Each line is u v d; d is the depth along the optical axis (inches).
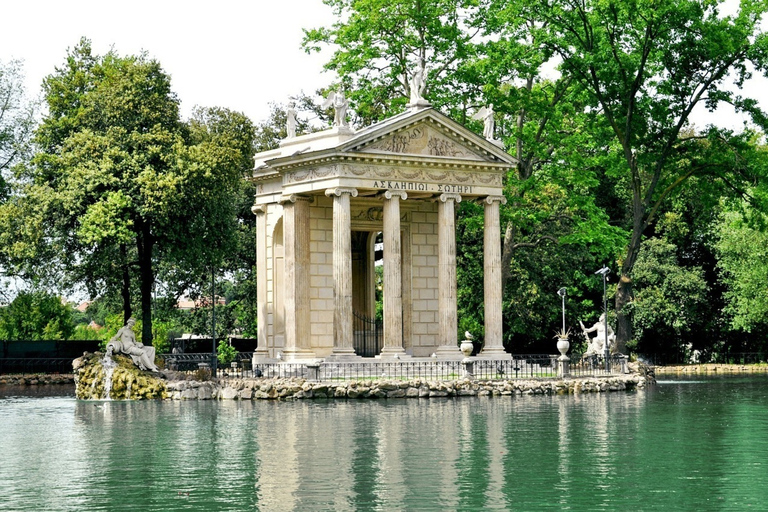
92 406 2755.9
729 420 2236.7
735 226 3959.2
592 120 3804.1
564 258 4500.5
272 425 2170.3
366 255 3627.0
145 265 4025.6
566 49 3619.6
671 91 3690.9
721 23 3597.4
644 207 3811.5
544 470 1601.9
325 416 2329.0
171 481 1542.8
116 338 3073.3
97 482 1546.5
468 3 3735.2
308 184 3240.7
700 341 5123.0
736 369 4709.6
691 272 4753.9
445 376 3019.2
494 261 3405.5
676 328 4729.3
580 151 4217.5
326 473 1587.1
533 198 4195.4
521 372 3208.7
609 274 4938.5
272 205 3501.5
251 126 4783.5
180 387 2896.2
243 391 2824.8
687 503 1363.2
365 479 1535.4
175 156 3850.9
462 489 1457.9
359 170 3174.2
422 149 3267.7
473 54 3727.9
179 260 4097.0
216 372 3125.0
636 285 4776.1
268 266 3511.3
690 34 3592.5
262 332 3518.7
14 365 4259.4
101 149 3853.3
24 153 4490.7
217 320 4857.3
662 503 1364.4
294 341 3270.2
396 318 3201.3
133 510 1349.7
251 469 1631.4
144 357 3053.6
